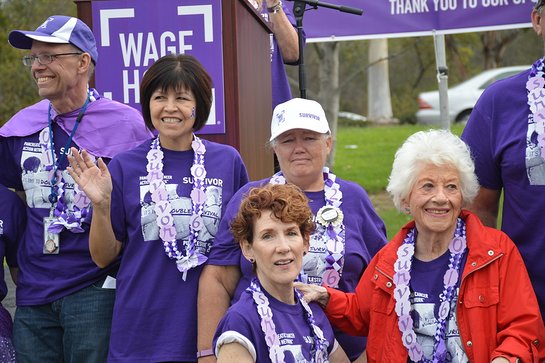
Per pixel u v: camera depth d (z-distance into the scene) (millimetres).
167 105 5086
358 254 5020
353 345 5148
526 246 4973
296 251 4492
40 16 17422
